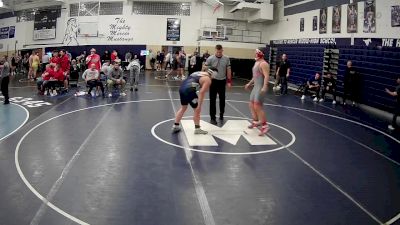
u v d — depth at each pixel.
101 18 28.45
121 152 6.81
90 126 8.86
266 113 11.28
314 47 18.33
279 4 23.58
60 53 14.89
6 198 4.68
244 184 5.42
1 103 12.16
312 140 8.19
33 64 21.08
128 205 4.59
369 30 14.18
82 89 16.11
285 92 16.53
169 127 8.95
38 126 8.80
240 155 6.84
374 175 6.01
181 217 4.31
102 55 28.41
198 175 5.73
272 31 24.91
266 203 4.79
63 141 7.48
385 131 9.48
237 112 11.18
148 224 4.11
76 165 6.02
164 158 6.53
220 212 4.48
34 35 32.06
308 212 4.56
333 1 16.89
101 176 5.56
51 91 14.53
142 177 5.58
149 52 27.81
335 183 5.59
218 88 9.59
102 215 4.29
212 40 26.11
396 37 12.70
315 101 14.45
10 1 31.78
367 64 13.90
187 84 8.08
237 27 27.33
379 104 13.06
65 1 29.81
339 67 15.86
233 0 24.03
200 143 7.56
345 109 12.83
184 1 27.41
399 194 5.22
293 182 5.57
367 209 4.69
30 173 5.60
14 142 7.36
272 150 7.25
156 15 27.72
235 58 25.94
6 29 34.62
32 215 4.24
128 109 11.26
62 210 4.39
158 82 19.67
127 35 28.03
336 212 4.58
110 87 14.08
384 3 13.32
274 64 23.73
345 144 7.97
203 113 10.91
